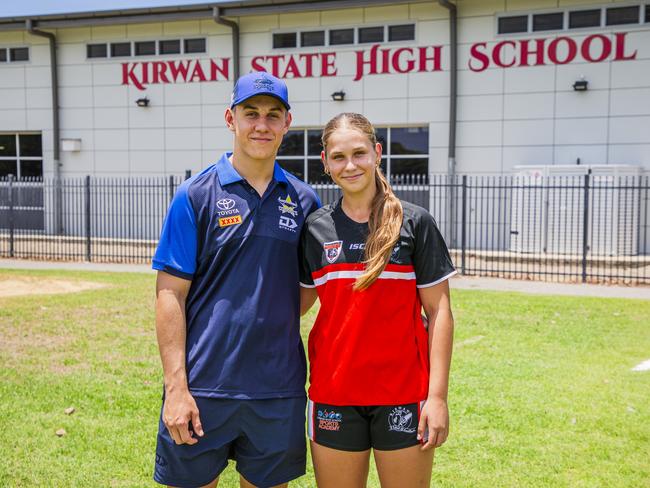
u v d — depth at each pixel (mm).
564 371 6176
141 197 20031
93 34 20000
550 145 16875
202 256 2629
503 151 17219
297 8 17781
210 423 2576
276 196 2711
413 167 18094
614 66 16328
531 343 7336
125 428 4680
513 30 17000
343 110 18344
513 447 4387
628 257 15008
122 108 20000
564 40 16578
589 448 4371
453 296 10742
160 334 2570
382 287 2525
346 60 18219
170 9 18594
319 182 18812
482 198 15828
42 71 20562
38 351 6863
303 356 2775
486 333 7840
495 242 17484
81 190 20469
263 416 2604
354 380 2564
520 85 16984
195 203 2617
